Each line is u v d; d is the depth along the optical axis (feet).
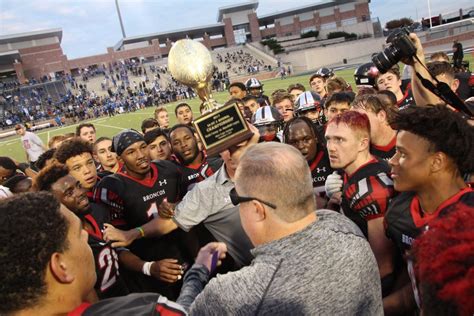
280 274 3.73
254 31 231.91
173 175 11.09
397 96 14.92
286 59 182.60
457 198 4.97
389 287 6.17
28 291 3.38
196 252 9.14
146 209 10.30
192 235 9.00
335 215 4.46
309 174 4.24
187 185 12.53
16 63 176.55
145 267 8.22
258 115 11.46
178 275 7.98
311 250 3.88
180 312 3.82
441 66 12.40
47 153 11.66
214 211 7.72
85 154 9.74
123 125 85.15
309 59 174.40
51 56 194.08
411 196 5.57
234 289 3.75
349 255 3.99
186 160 12.59
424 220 5.17
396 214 5.62
